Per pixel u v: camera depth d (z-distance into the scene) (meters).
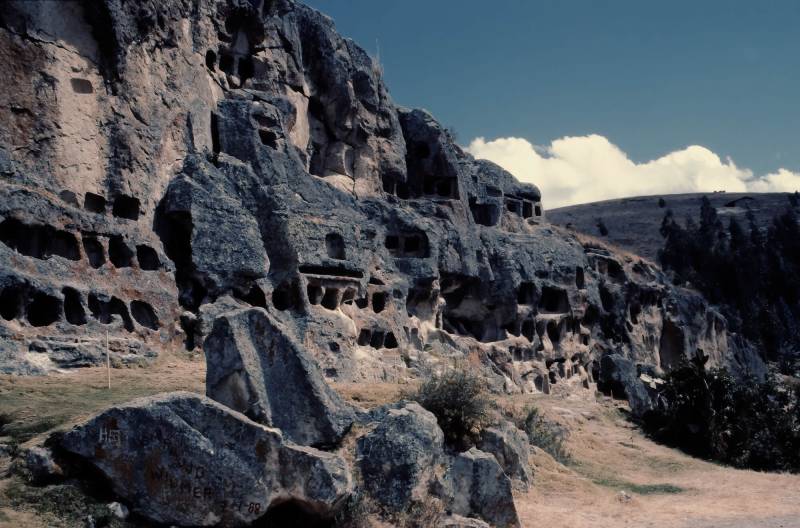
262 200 44.56
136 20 39.28
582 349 69.50
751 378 56.34
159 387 30.45
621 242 168.50
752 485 39.59
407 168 64.81
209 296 40.22
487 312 63.38
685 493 36.09
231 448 19.94
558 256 69.44
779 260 142.62
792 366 113.94
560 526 26.39
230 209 41.75
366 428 24.33
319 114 58.75
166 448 19.70
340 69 58.16
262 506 19.78
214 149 46.28
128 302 36.62
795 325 129.75
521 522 25.94
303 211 46.06
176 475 19.61
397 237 56.72
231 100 47.59
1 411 24.83
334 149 58.47
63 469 19.81
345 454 23.27
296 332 42.19
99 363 33.53
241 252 41.22
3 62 34.06
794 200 193.00
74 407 25.67
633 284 79.06
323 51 57.88
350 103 58.41
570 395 64.31
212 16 49.53
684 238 144.38
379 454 23.16
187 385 31.33
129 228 38.00
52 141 35.44
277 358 23.56
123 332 35.91
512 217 73.56
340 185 56.94
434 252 56.78
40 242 34.31
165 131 41.31
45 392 27.95
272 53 53.84
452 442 30.31
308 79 57.88
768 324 122.69
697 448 50.41
